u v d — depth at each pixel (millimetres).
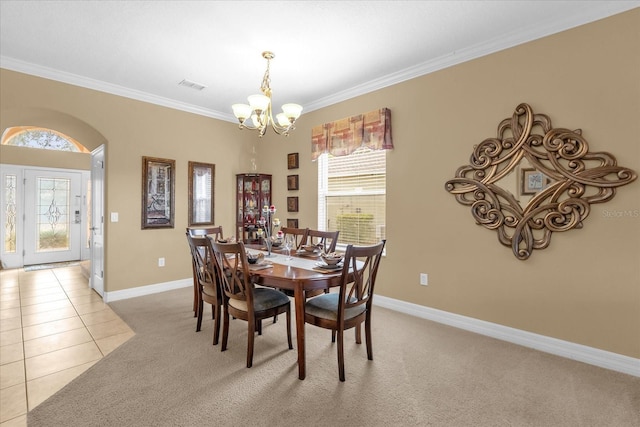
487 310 2900
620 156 2260
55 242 6410
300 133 4617
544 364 2373
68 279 4980
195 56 3098
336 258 2498
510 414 1812
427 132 3270
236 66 3312
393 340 2783
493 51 2826
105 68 3357
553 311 2555
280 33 2699
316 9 2375
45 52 3018
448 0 2277
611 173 2285
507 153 2742
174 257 4398
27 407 1851
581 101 2408
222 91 3992
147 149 4105
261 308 2393
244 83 3748
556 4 2318
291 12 2410
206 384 2090
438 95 3184
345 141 3920
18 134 6184
